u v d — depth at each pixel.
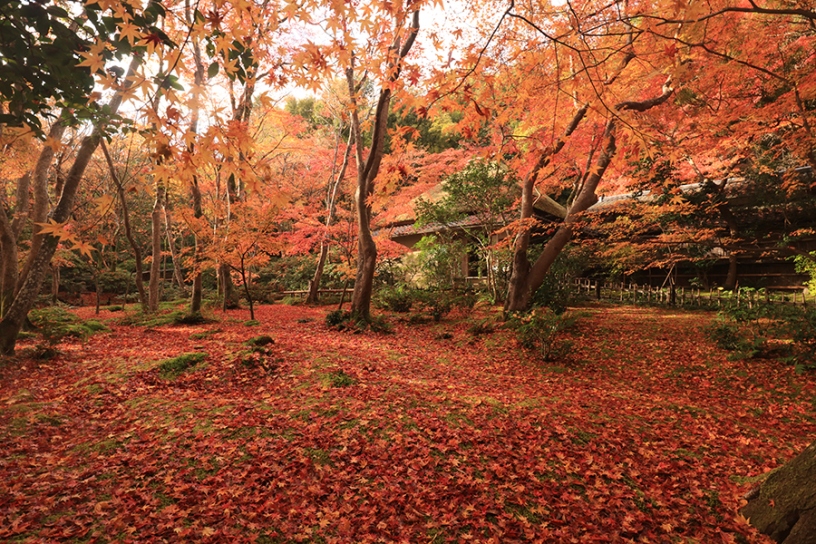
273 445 4.16
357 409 5.02
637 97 8.13
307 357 7.54
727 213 14.24
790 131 7.69
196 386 6.11
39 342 8.38
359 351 8.74
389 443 4.27
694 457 4.35
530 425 4.85
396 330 11.92
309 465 3.85
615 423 5.14
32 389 5.75
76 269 24.33
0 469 3.71
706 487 3.75
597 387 7.13
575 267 15.15
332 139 21.14
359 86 12.02
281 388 5.98
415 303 14.80
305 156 19.14
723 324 9.21
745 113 7.27
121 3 1.91
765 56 6.91
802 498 2.92
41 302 19.14
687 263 17.09
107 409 5.20
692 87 7.27
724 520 3.28
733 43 6.09
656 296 14.77
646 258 15.79
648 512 3.37
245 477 3.65
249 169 2.14
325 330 11.57
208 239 13.42
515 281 11.48
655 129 7.17
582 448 4.38
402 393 5.74
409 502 3.41
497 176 13.04
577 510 3.36
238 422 4.63
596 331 10.67
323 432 4.43
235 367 6.76
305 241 18.39
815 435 5.09
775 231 14.86
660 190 12.29
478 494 3.52
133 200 22.67
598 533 3.10
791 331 7.79
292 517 3.19
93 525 2.99
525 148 5.46
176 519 3.09
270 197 2.23
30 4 2.00
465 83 2.85
